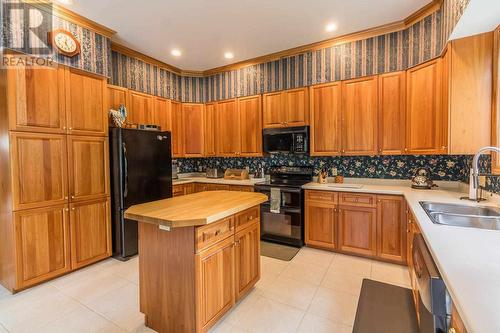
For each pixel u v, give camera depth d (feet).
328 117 11.20
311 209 10.89
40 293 7.58
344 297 7.32
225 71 14.43
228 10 8.70
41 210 7.97
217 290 5.98
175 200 7.19
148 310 6.06
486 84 6.92
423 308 4.20
